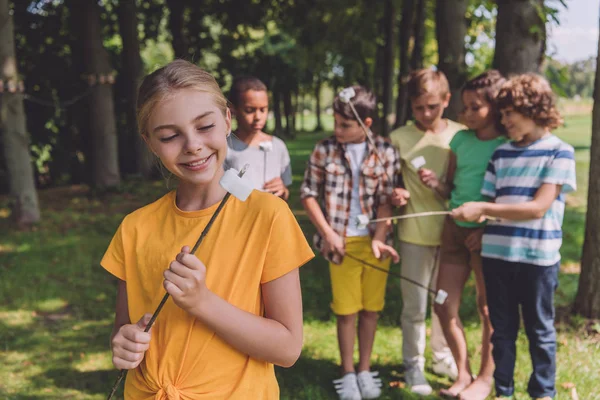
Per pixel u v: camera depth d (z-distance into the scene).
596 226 4.24
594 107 4.23
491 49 8.84
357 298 3.42
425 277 3.45
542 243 2.94
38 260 6.65
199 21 15.41
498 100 2.98
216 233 1.51
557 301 4.80
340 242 3.31
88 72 11.26
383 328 4.54
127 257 1.59
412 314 3.48
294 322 1.49
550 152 2.93
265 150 3.39
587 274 4.32
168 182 1.65
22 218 8.62
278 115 27.38
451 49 7.67
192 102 1.38
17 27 12.66
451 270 3.35
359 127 3.30
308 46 16.73
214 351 1.45
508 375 3.11
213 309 1.36
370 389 3.44
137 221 1.61
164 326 1.48
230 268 1.48
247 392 1.45
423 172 3.29
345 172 3.35
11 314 5.07
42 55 12.86
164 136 1.39
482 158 3.21
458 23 7.62
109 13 14.11
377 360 3.98
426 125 3.46
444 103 3.44
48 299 5.42
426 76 3.37
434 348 3.73
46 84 12.94
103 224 8.74
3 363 4.11
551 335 3.04
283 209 1.52
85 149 13.43
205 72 1.45
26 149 8.63
